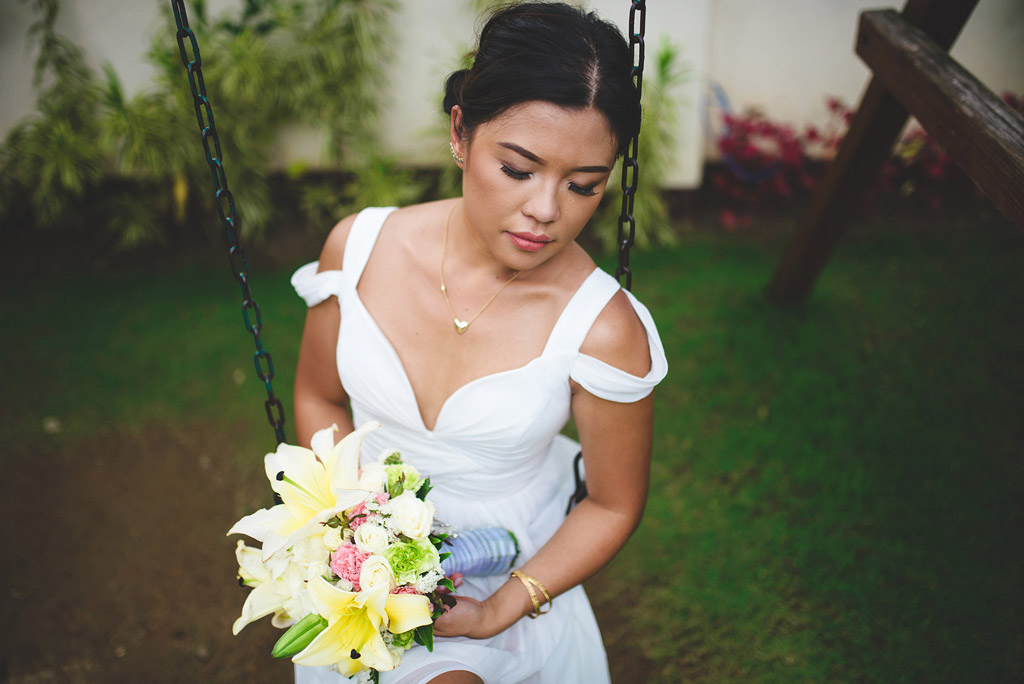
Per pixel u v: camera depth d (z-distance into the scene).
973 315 3.93
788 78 4.88
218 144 1.35
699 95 4.59
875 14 2.99
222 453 3.36
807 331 3.87
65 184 4.35
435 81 4.66
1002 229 4.57
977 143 2.16
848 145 3.26
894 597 2.64
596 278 1.46
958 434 3.26
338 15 4.42
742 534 2.89
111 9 4.34
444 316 1.50
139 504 3.14
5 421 3.51
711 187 5.02
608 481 1.55
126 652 2.62
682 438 3.31
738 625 2.60
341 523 1.30
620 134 1.22
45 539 3.00
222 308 4.19
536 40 1.16
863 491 3.03
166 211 4.76
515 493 1.67
